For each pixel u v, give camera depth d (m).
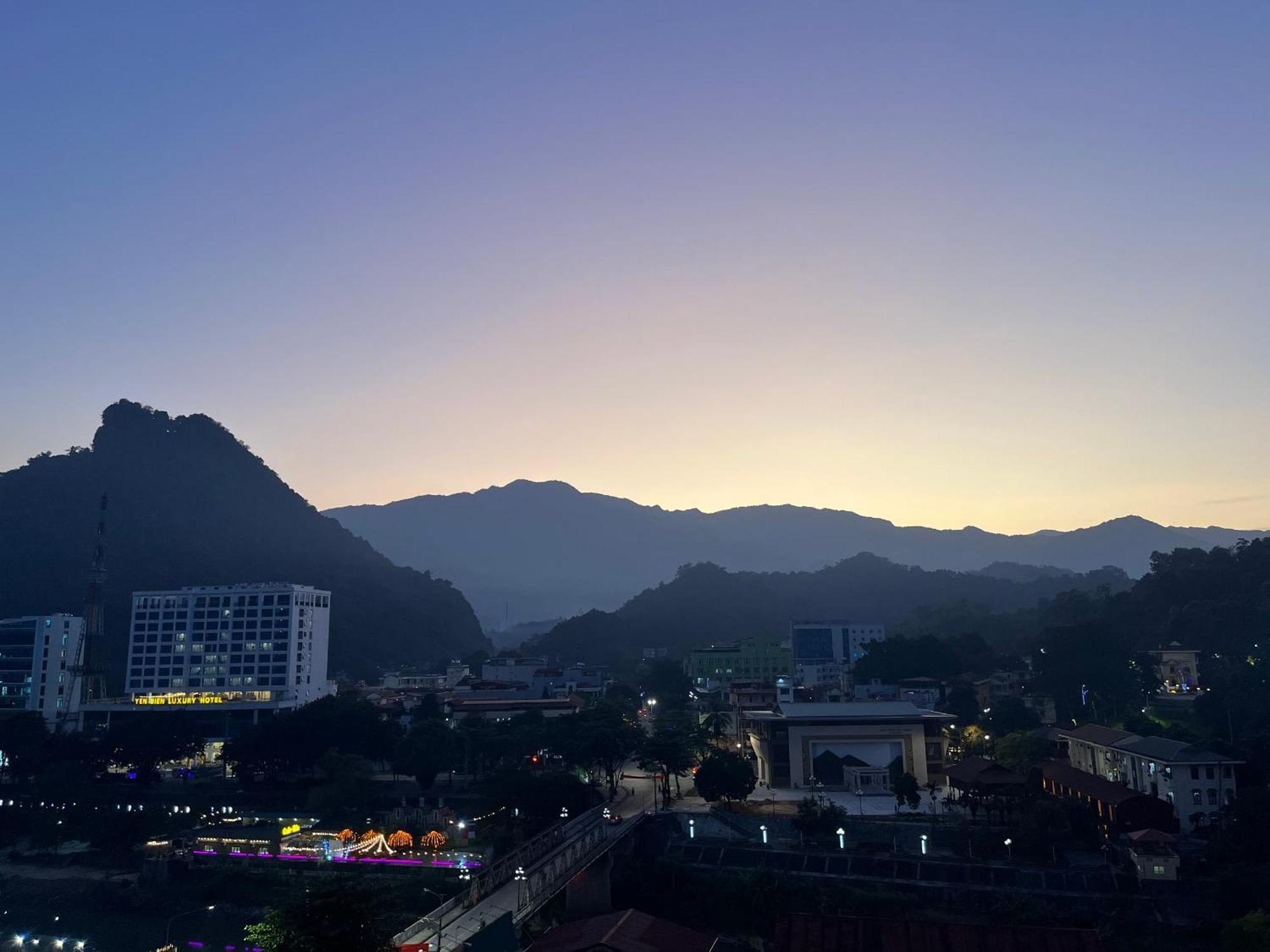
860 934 101.06
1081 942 97.56
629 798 176.25
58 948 130.25
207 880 151.00
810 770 178.50
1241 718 167.00
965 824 141.00
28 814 177.88
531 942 112.44
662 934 98.50
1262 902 110.00
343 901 76.44
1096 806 140.50
